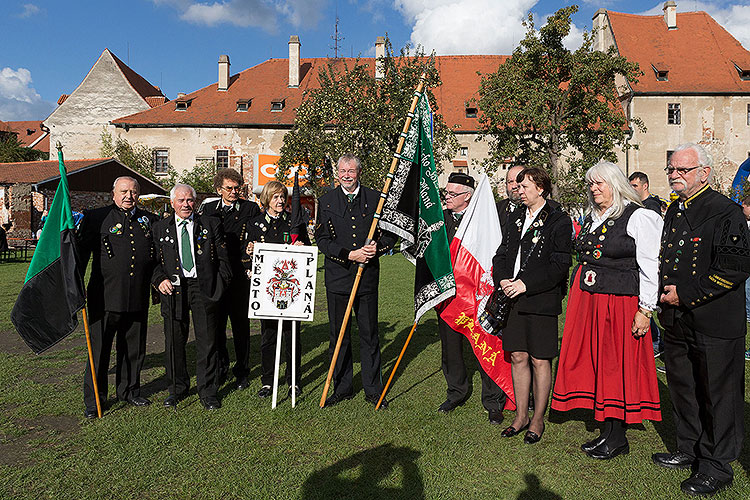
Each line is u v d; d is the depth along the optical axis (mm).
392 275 14648
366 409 4555
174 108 40281
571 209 26531
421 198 4574
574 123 26219
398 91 22688
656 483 3311
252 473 3393
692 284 3293
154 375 5609
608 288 3590
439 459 3617
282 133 38531
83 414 4414
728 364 3258
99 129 43906
